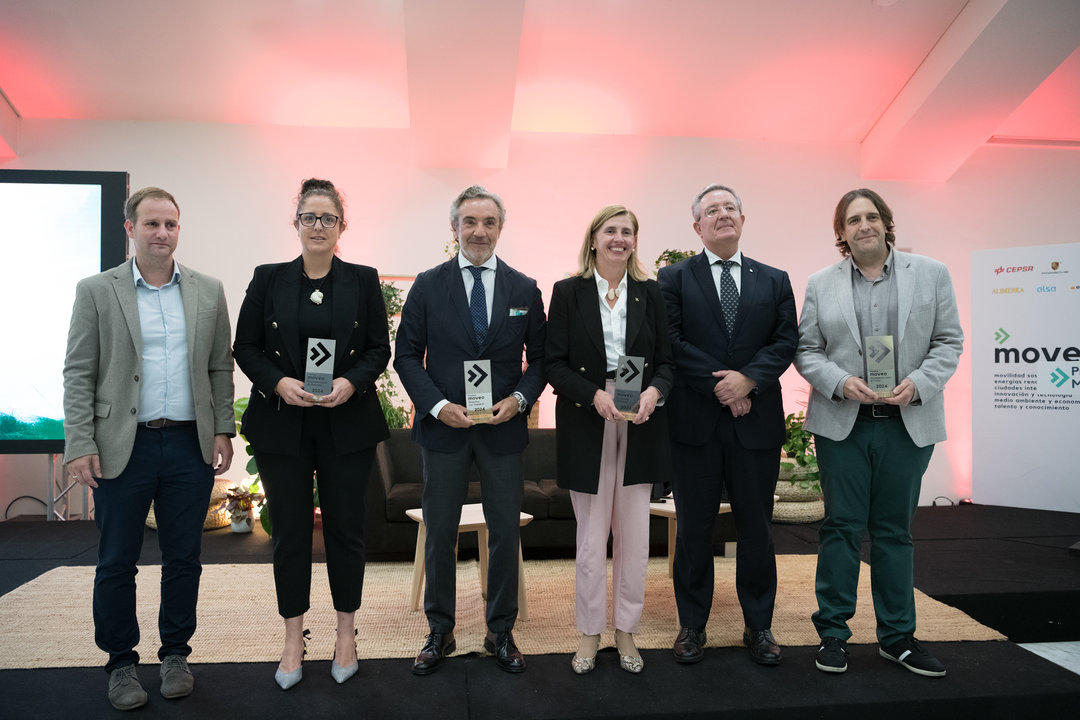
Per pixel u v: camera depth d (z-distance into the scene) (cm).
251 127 567
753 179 604
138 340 217
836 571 245
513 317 244
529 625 288
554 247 584
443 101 507
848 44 511
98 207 459
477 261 245
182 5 466
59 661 245
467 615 299
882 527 248
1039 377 427
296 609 228
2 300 453
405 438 474
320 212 224
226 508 484
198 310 228
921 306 247
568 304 246
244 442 544
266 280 231
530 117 571
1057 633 326
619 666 241
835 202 609
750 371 242
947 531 474
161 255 219
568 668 240
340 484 228
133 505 215
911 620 243
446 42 462
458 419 227
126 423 213
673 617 297
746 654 253
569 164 588
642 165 595
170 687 215
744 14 486
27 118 544
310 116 562
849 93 557
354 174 573
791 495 511
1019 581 344
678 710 209
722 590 337
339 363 228
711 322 252
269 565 382
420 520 309
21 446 454
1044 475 426
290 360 224
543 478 482
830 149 610
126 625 216
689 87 547
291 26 485
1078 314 417
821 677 233
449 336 239
